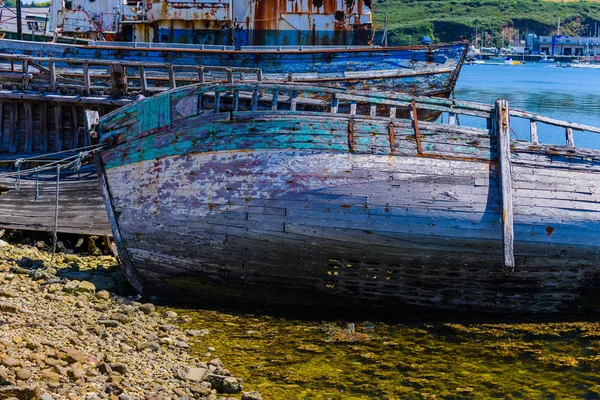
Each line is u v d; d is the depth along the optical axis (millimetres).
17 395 8430
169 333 11570
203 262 12836
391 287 12586
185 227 12719
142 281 13398
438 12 175250
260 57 21016
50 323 10938
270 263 12555
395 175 12164
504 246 11891
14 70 20906
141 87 19062
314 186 12180
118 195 13375
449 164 12234
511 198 12031
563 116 39281
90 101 19016
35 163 19094
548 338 12094
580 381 10742
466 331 12258
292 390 10070
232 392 9805
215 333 11836
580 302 12836
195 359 10711
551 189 12211
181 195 12758
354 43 23391
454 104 12742
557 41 164000
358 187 12141
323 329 12203
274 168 12328
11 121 20094
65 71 21391
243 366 10680
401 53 21359
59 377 9141
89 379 9242
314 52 21031
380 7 177125
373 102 12922
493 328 12422
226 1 22547
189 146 12773
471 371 10938
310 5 23141
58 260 15070
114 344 10641
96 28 26250
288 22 23125
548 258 12266
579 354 11555
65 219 16188
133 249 13227
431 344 11781
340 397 9984
